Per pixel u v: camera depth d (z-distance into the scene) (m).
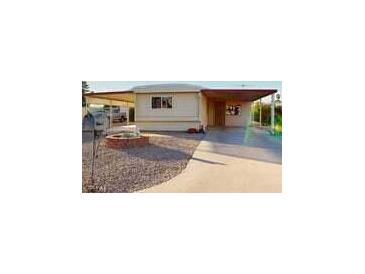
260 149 10.74
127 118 16.16
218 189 7.50
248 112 17.89
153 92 14.88
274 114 13.04
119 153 10.20
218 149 10.79
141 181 7.93
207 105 17.69
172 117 15.00
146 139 11.83
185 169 8.72
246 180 7.93
